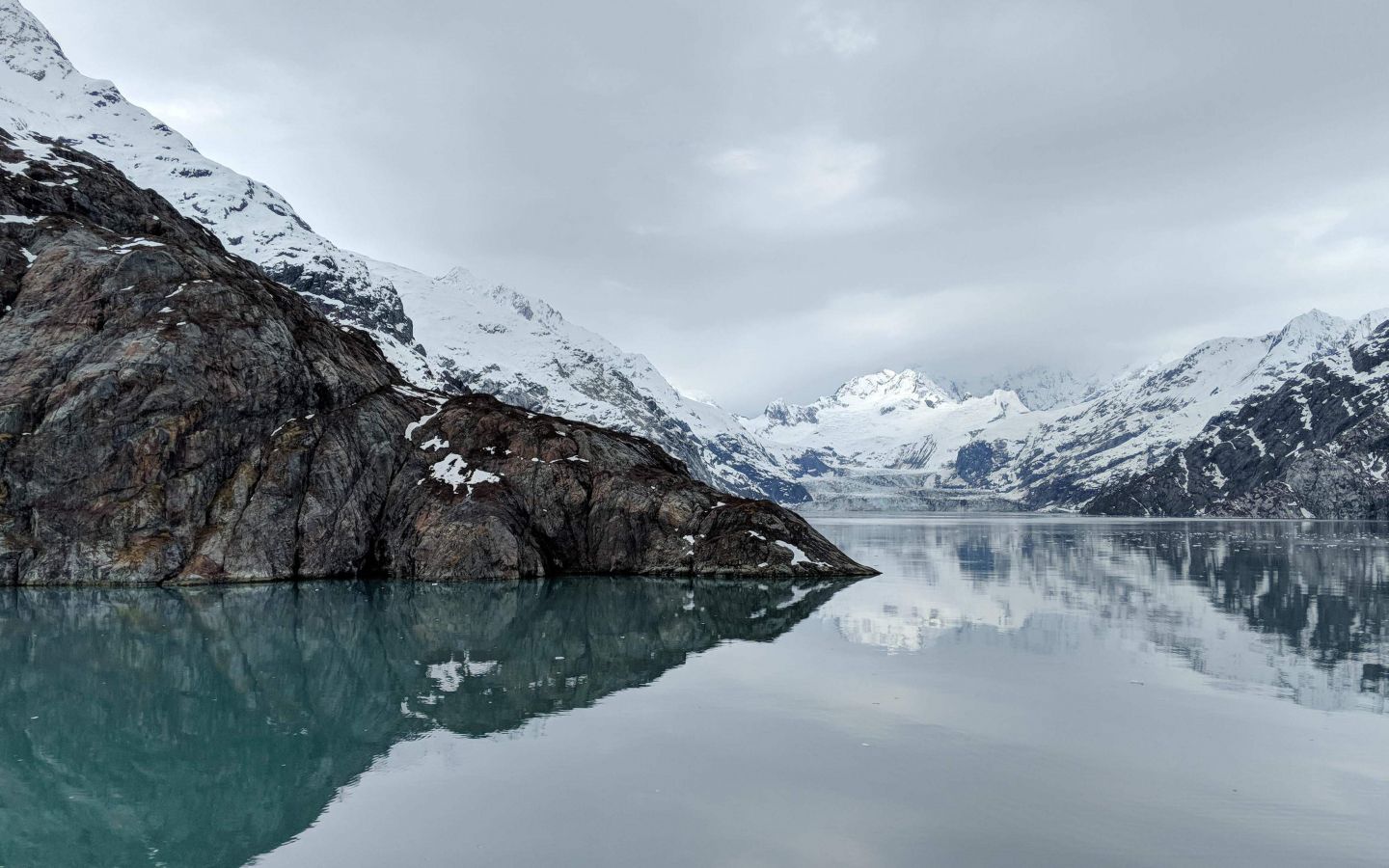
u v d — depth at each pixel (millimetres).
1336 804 20750
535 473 77062
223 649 41406
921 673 35375
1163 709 29438
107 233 76875
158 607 54281
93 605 54844
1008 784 22203
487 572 69938
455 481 75812
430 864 17859
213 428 68938
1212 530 193375
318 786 22625
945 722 27938
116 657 39500
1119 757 24250
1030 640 43062
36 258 72375
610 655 39688
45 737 27344
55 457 64125
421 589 64375
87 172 86312
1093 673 35156
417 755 25047
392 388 86000
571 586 66875
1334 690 32156
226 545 66625
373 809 20906
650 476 80625
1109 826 19547
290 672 36469
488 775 23172
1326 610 54250
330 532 70250
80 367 66875
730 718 28641
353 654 40219
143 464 65938
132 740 26938
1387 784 22062
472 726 27953
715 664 37594
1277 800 21078
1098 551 118375
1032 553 115000
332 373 78250
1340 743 25531
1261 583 72188
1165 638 43750
